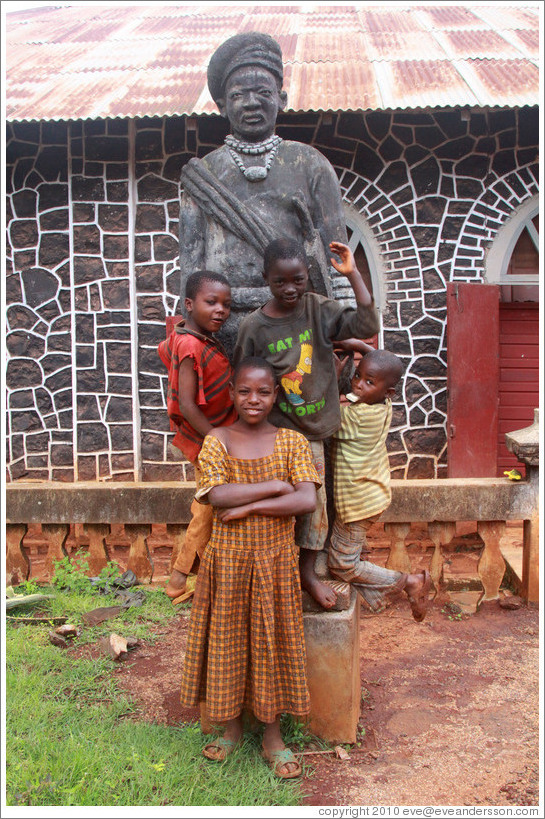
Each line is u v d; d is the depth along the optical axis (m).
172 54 8.18
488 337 7.05
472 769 2.79
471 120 7.03
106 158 7.21
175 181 7.20
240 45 3.07
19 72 7.75
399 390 7.27
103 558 5.00
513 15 9.12
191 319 2.90
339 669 2.93
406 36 8.39
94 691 3.42
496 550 4.58
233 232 3.11
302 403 2.81
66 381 7.45
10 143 7.26
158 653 3.90
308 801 2.57
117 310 7.34
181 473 7.40
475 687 3.50
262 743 2.87
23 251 7.38
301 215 3.05
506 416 8.09
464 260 7.21
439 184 7.15
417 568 5.70
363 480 2.97
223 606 2.61
